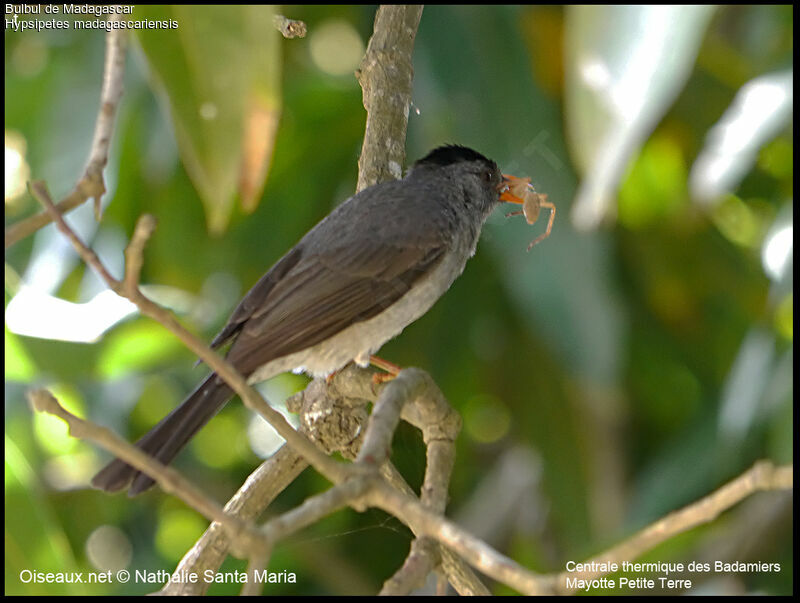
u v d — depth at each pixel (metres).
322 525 12.12
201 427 7.31
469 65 11.10
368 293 8.68
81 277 12.41
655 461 12.24
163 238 12.63
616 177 5.73
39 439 12.15
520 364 13.08
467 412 14.08
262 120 6.18
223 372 4.92
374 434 5.51
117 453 4.48
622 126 5.50
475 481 13.80
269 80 5.56
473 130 11.04
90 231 10.99
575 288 10.77
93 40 11.16
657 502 11.61
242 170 6.37
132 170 12.53
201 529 13.08
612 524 12.14
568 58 5.67
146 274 13.03
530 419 12.83
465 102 11.06
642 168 12.58
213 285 12.62
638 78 5.53
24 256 10.98
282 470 7.87
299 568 12.20
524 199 9.84
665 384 13.69
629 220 12.84
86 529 12.58
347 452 8.00
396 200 9.05
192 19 5.42
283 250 12.63
